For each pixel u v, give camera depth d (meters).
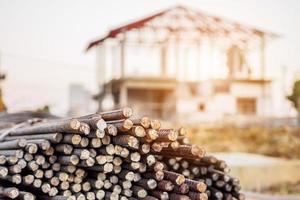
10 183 5.48
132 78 30.27
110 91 32.44
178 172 5.77
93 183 5.16
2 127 8.13
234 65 33.47
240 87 32.59
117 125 4.98
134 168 5.07
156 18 29.92
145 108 30.89
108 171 5.05
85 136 5.05
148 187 5.09
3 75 27.56
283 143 23.52
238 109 32.50
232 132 26.31
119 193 5.18
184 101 31.48
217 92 32.41
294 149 22.75
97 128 4.89
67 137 5.04
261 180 13.54
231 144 23.58
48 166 5.21
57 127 5.14
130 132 4.94
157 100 32.25
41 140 5.25
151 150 5.12
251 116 30.30
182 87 31.62
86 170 5.25
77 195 5.14
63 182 5.16
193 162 5.83
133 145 4.91
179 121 29.91
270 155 21.80
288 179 14.05
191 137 25.08
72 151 5.12
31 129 6.12
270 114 32.66
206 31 31.39
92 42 31.44
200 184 5.05
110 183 5.19
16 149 5.50
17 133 6.64
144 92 31.98
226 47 33.19
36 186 5.17
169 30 30.45
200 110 31.91
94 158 5.04
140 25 29.41
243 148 22.91
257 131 25.92
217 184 5.83
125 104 30.33
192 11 31.30
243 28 31.98
